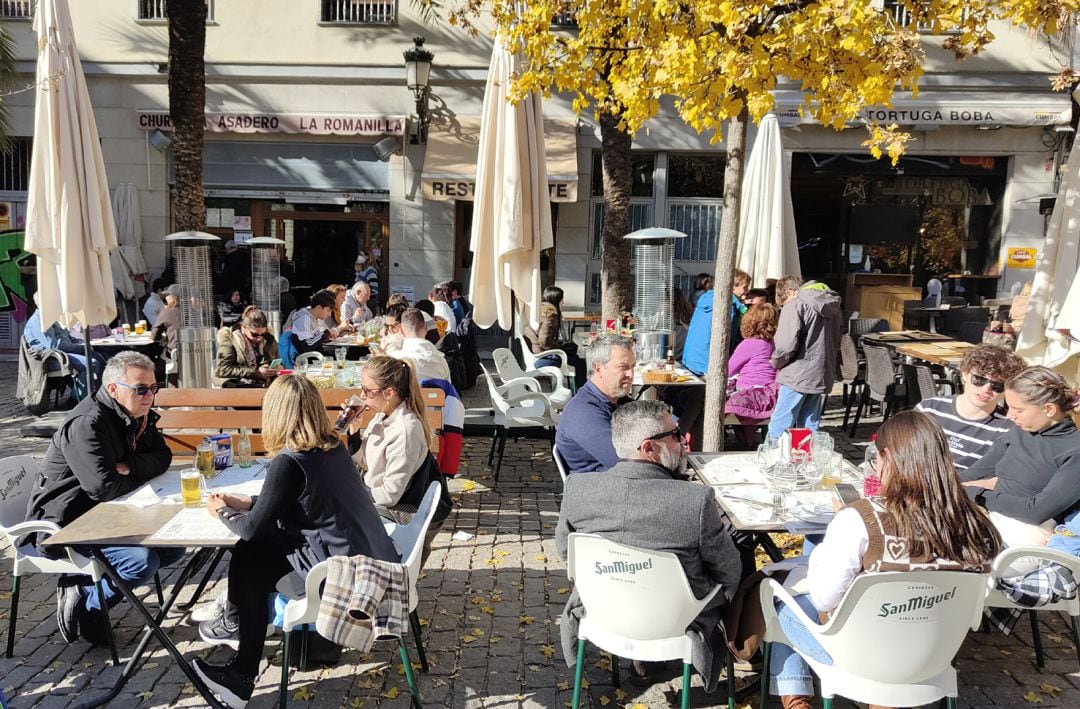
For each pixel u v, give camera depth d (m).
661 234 9.29
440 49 13.87
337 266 14.59
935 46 13.52
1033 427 3.98
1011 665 4.05
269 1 13.86
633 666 3.92
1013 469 3.98
